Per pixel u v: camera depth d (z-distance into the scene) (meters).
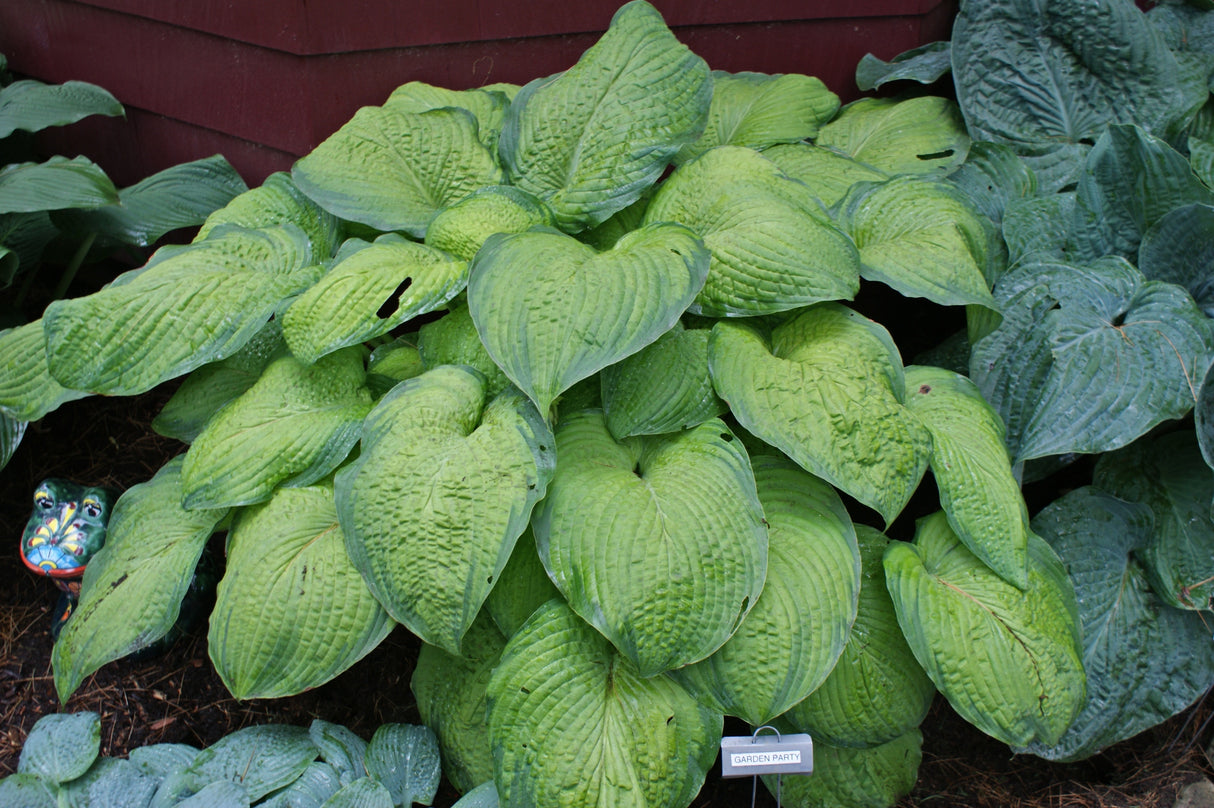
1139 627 2.12
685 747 1.78
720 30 2.84
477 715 1.97
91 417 2.77
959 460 1.93
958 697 1.80
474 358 2.06
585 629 1.83
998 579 1.91
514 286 1.83
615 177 2.22
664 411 1.94
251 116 2.75
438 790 2.09
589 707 1.77
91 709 2.22
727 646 1.78
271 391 2.05
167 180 2.73
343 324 1.94
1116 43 2.60
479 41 2.71
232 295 2.04
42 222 2.73
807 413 1.85
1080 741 2.08
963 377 2.14
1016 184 2.56
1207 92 2.64
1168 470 2.23
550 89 2.30
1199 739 2.24
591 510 1.78
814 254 1.97
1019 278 2.21
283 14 2.49
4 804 1.90
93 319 2.00
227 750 2.01
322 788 1.96
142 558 2.00
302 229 2.33
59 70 3.02
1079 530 2.16
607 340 1.76
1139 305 2.13
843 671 1.90
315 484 1.99
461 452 1.81
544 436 1.81
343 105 2.67
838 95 2.99
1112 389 2.03
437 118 2.38
